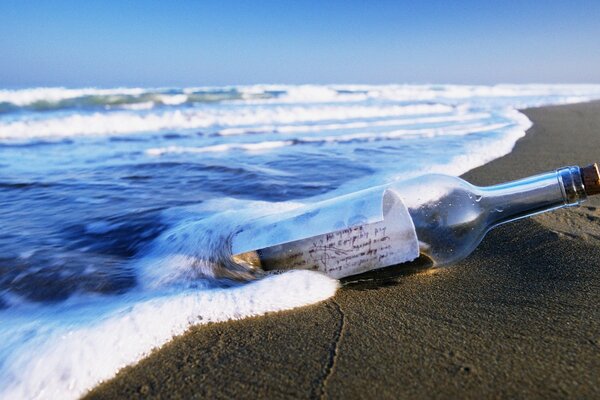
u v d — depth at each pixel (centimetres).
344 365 29
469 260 44
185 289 38
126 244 51
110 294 38
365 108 226
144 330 32
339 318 34
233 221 47
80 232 56
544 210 36
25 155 115
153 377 28
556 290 37
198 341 32
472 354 29
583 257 42
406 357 29
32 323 33
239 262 40
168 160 105
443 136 134
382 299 37
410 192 38
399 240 36
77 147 128
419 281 40
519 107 243
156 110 208
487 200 38
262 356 30
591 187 34
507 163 92
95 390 27
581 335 30
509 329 32
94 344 30
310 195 72
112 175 89
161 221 58
